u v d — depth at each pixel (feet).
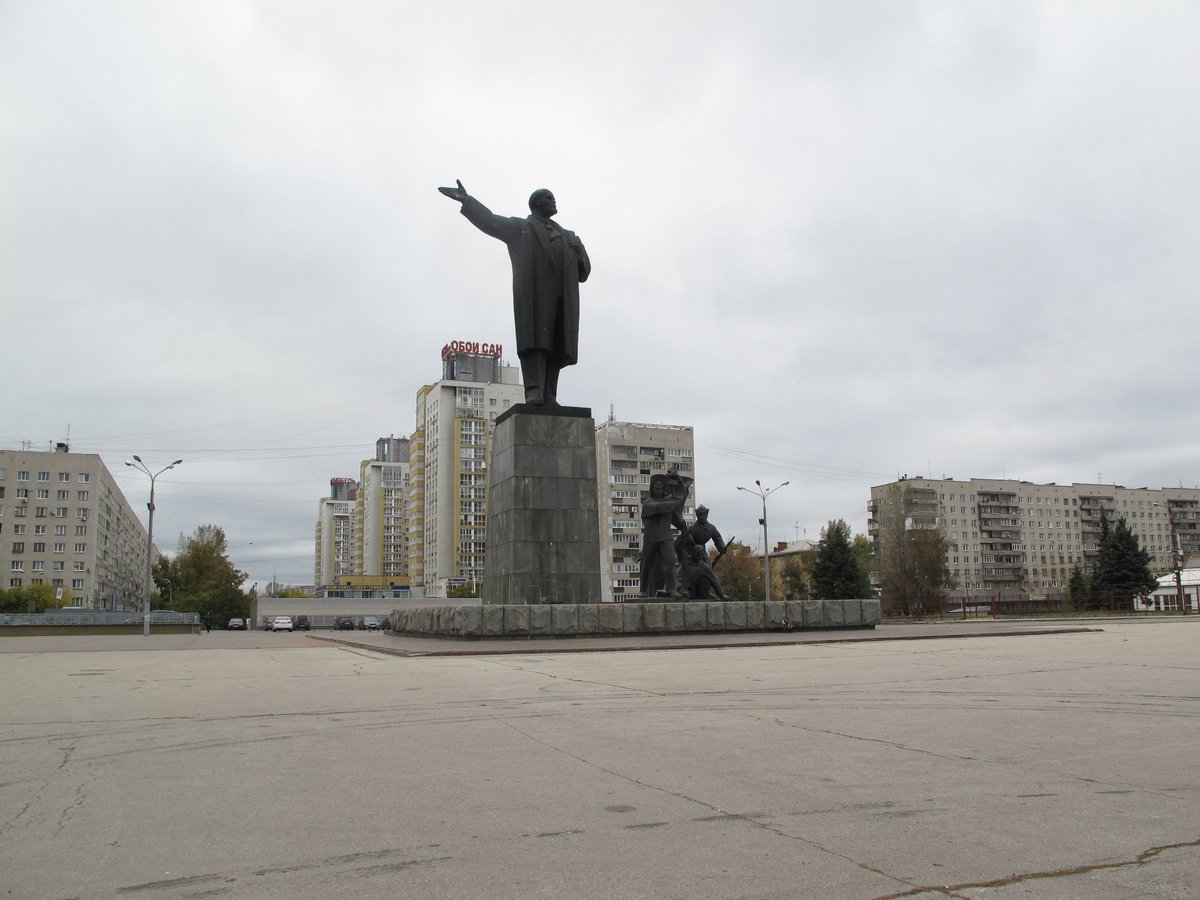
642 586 94.32
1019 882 14.25
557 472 85.30
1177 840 16.34
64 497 349.00
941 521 409.69
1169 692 37.27
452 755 24.63
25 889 14.28
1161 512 464.65
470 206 87.86
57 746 26.43
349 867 15.29
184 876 14.90
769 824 17.56
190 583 342.44
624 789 20.52
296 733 28.40
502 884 14.40
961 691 38.14
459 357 402.52
